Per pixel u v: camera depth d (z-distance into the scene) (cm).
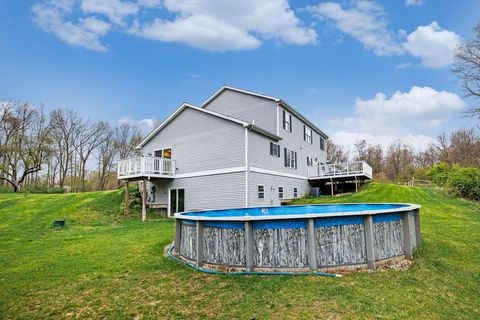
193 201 1583
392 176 4703
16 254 769
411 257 536
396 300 371
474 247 633
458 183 1644
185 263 564
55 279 517
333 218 479
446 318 334
